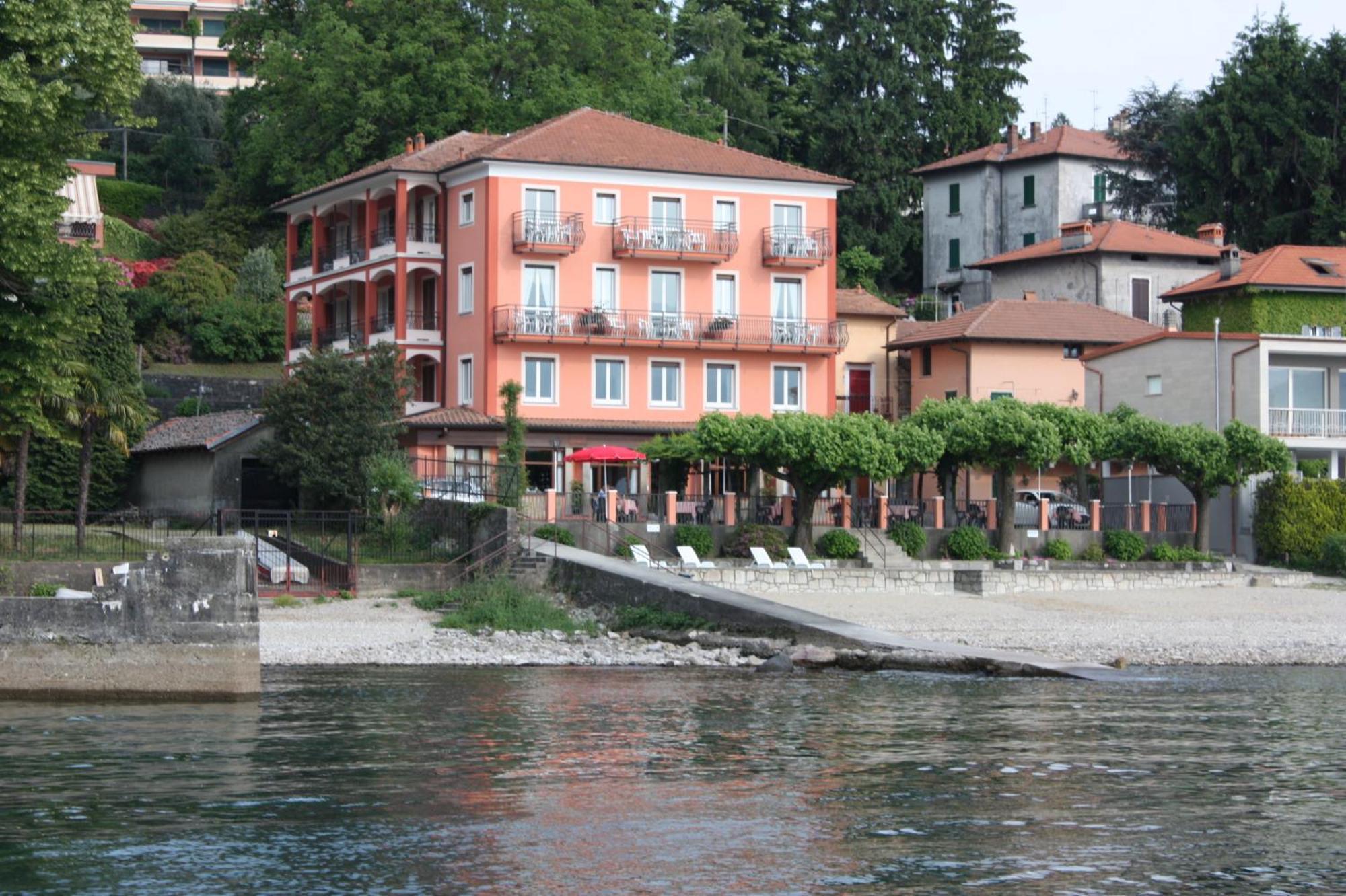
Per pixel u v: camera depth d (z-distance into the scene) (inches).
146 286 3661.4
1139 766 1034.1
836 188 3009.4
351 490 2319.1
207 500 2541.8
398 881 737.6
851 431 2345.0
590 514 2378.2
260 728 1156.5
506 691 1395.2
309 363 2373.3
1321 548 2608.3
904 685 1481.3
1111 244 3629.4
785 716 1248.2
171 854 780.0
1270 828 856.9
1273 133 3745.1
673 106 3683.6
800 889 732.0
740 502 2466.8
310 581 2054.6
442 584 2053.4
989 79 4485.7
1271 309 3100.4
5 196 1561.3
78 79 1636.3
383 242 2957.7
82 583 1851.6
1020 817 876.6
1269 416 2817.4
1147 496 2955.2
